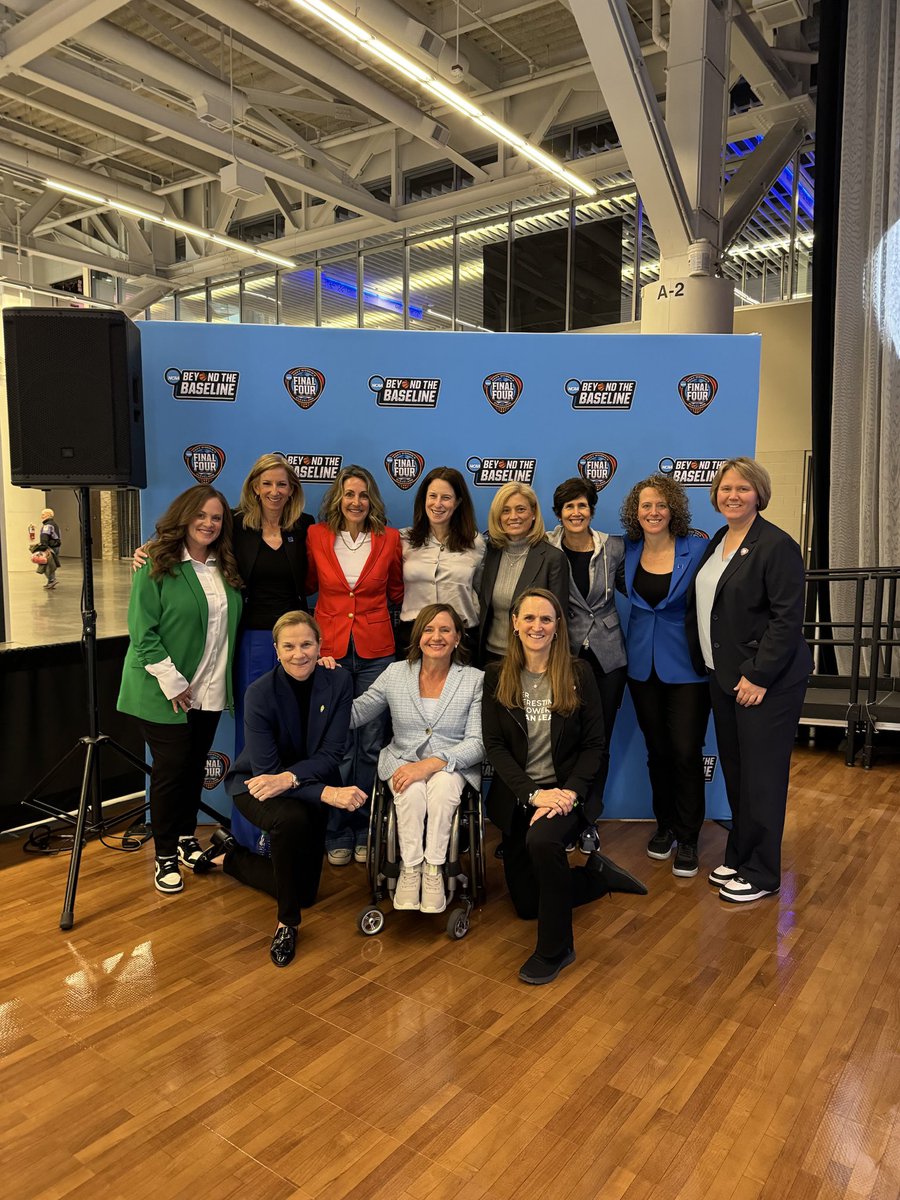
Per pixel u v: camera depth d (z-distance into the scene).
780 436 7.65
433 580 3.12
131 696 2.83
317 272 13.11
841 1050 2.04
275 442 3.44
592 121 9.99
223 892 2.93
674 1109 1.82
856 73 5.59
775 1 6.32
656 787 3.22
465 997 2.27
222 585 2.93
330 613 3.08
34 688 3.54
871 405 5.57
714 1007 2.23
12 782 3.47
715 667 2.83
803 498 7.52
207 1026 2.12
